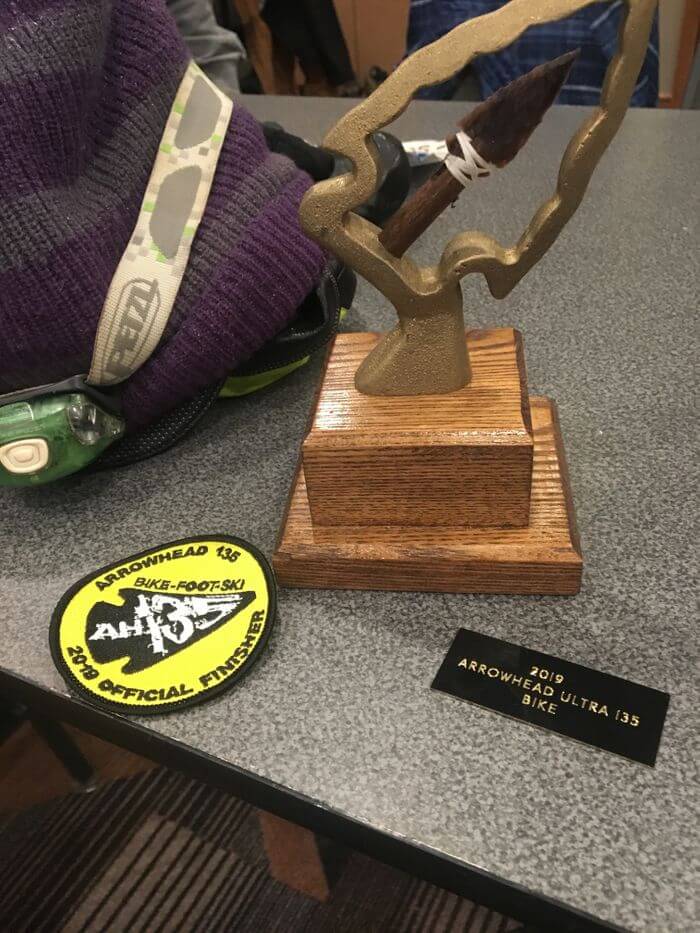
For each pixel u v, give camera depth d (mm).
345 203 423
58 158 516
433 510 505
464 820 393
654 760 411
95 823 889
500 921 772
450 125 1280
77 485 632
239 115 633
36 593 541
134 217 573
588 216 975
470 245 448
